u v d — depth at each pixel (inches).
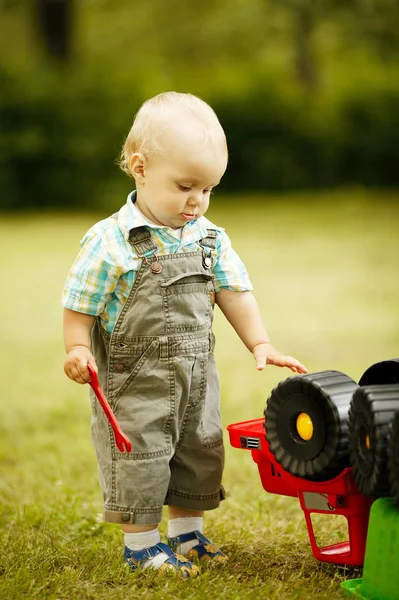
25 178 834.2
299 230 621.9
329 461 100.4
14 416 220.1
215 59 1232.8
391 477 94.4
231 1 1205.1
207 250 118.6
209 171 113.4
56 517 140.6
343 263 479.2
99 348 118.2
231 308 124.0
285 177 920.3
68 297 115.9
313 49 1069.1
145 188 116.0
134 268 114.0
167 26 1222.3
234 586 108.4
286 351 287.0
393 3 1027.3
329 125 920.9
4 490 160.2
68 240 612.7
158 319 114.1
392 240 559.2
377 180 936.3
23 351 303.0
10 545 126.3
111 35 1222.9
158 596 105.1
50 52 892.6
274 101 917.8
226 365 271.6
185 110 114.9
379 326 324.5
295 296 390.6
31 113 826.2
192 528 122.1
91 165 832.9
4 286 443.5
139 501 114.1
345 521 137.8
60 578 111.1
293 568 116.8
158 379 114.3
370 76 987.9
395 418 93.4
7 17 1182.9
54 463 178.4
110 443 115.9
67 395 242.7
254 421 118.2
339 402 100.5
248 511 145.2
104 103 833.5
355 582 105.6
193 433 118.6
